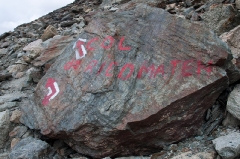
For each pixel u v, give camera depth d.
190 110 3.95
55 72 4.98
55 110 4.48
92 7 12.23
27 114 4.93
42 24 11.62
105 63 4.45
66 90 4.59
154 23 4.62
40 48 7.43
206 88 3.83
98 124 3.95
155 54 4.29
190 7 7.70
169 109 3.83
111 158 4.22
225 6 6.19
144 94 3.99
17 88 6.64
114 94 4.09
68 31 8.69
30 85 6.65
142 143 4.08
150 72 4.16
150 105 3.86
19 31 11.43
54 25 10.66
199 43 4.07
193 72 3.94
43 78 5.05
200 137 4.11
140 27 4.67
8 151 4.83
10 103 5.72
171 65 4.11
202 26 4.16
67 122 4.21
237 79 4.39
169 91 3.90
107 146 4.08
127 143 4.04
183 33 4.26
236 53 4.94
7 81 7.16
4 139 4.99
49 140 4.73
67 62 4.96
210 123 4.30
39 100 4.86
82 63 4.74
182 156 3.75
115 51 4.53
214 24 6.22
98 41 4.82
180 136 4.09
